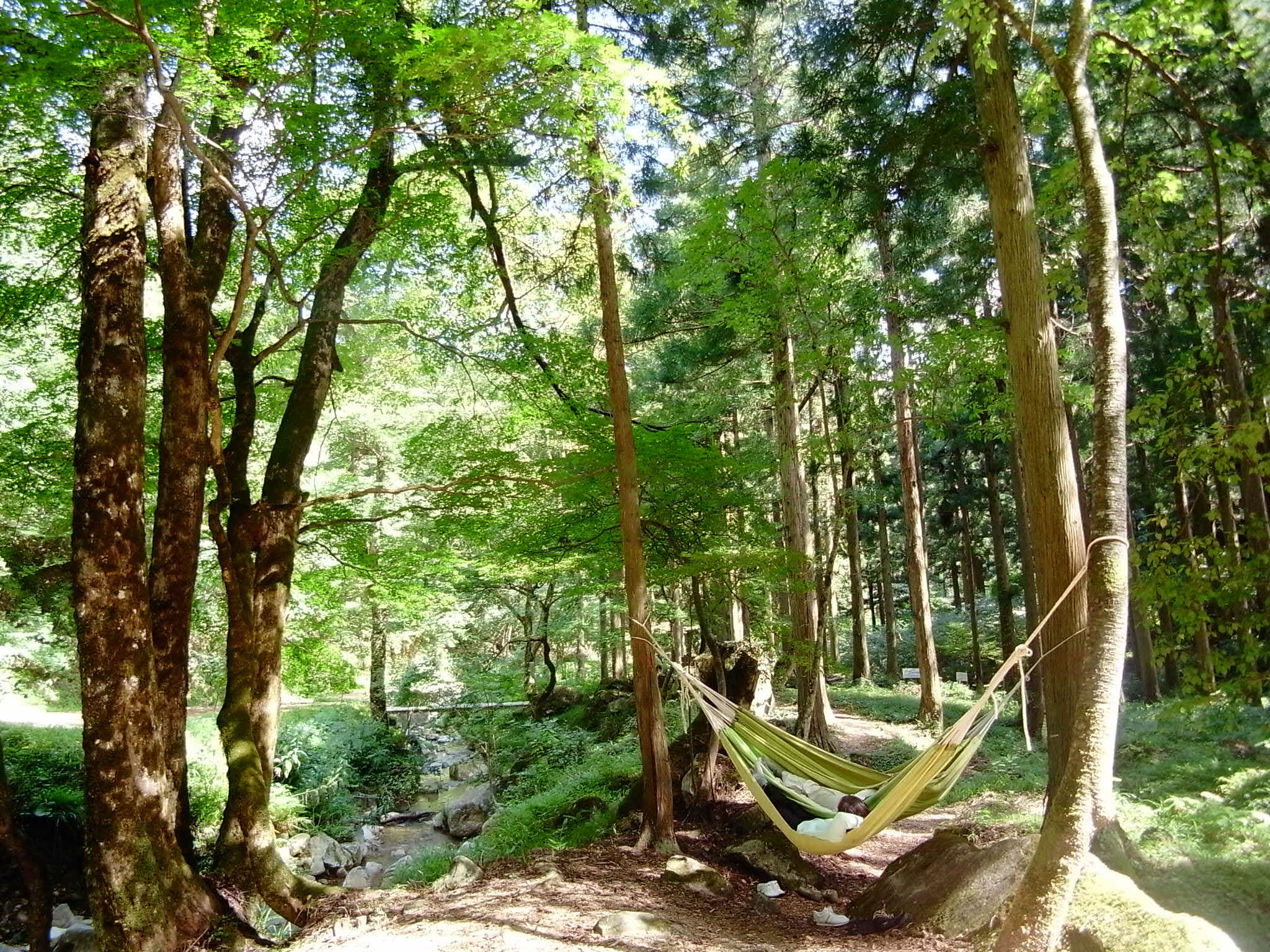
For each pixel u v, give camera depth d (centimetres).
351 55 627
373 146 672
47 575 1126
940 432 938
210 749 1062
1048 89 645
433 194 750
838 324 899
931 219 1027
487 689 1359
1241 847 461
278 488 698
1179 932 285
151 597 567
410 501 909
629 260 1174
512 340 827
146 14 490
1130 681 1844
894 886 544
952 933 459
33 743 1002
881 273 1462
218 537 605
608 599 1490
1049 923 322
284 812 1044
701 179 1331
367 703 1733
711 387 1511
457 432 912
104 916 479
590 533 896
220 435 601
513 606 1673
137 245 528
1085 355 1305
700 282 986
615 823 747
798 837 557
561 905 520
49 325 816
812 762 646
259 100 546
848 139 786
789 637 960
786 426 1233
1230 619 572
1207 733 998
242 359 702
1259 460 543
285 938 521
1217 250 620
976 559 2739
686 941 460
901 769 584
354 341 1059
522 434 1015
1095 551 368
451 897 551
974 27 452
